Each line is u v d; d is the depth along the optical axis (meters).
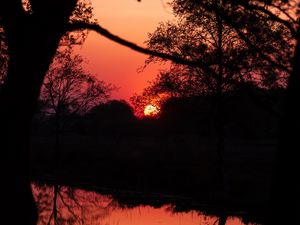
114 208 35.47
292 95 6.86
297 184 6.82
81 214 32.16
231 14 8.80
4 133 8.46
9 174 8.47
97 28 7.50
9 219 8.44
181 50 37.69
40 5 8.32
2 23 8.45
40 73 8.50
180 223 29.72
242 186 40.16
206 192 40.38
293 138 6.82
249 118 40.69
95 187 46.56
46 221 29.38
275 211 6.92
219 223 29.78
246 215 32.56
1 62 17.64
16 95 8.43
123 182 48.19
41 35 8.30
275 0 8.00
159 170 49.94
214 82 37.09
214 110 39.62
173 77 40.78
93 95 65.81
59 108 64.75
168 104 42.22
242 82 7.73
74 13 17.55
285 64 8.19
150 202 38.69
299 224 6.78
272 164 52.50
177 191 43.03
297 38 7.04
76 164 61.16
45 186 47.56
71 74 64.19
